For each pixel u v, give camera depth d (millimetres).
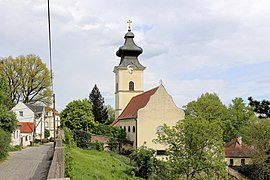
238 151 64438
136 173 35906
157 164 36062
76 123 57250
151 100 52125
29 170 23922
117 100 67875
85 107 58406
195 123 35406
